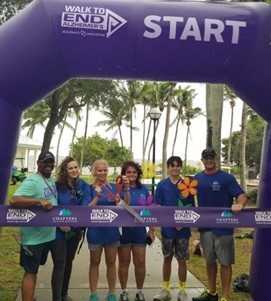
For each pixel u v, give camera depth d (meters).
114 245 4.90
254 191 17.88
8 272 6.49
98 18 4.42
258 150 49.22
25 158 47.16
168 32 4.44
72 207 4.24
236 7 4.61
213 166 4.97
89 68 4.59
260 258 4.95
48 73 4.55
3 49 4.38
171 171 5.13
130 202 5.01
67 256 5.02
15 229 10.87
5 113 4.48
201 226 4.43
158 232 11.20
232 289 5.81
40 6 4.45
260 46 4.54
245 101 5.00
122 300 5.14
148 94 39.22
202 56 4.52
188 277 6.42
